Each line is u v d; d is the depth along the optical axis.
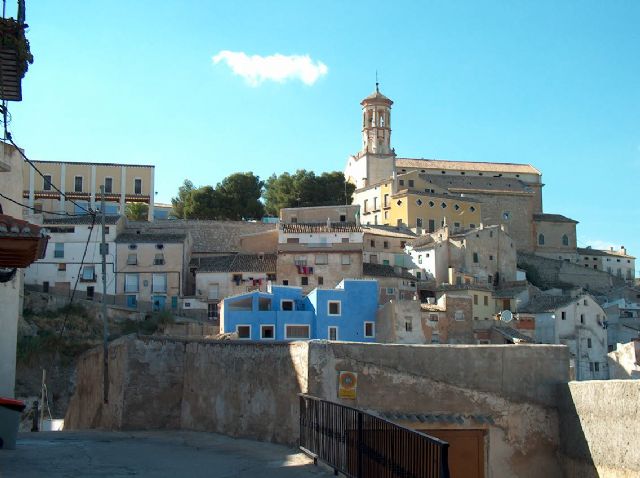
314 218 102.44
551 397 19.42
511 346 19.42
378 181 148.25
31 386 67.00
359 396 18.00
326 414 15.78
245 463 16.14
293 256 92.69
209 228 105.81
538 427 19.27
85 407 28.30
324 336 71.75
